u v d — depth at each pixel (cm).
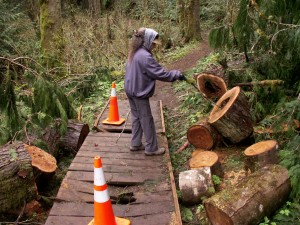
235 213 335
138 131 515
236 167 465
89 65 1009
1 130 467
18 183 419
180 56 1230
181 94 828
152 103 772
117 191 420
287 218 359
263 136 482
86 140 569
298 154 382
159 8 1728
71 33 1205
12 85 430
